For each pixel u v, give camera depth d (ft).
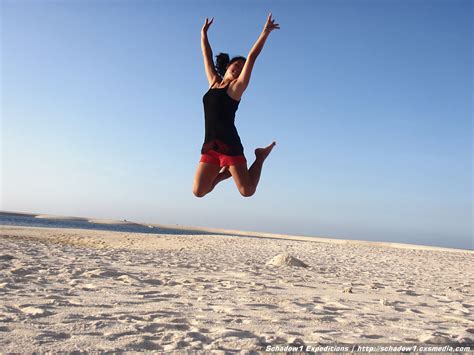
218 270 31.40
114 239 78.95
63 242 67.41
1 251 35.60
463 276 39.40
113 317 13.35
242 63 12.89
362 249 82.23
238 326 12.96
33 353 9.16
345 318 15.33
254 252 61.93
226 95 12.57
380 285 26.91
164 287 21.03
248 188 12.69
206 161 12.66
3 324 11.71
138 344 10.28
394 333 13.10
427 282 31.55
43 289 18.21
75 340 10.40
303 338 11.76
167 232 197.36
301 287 23.91
